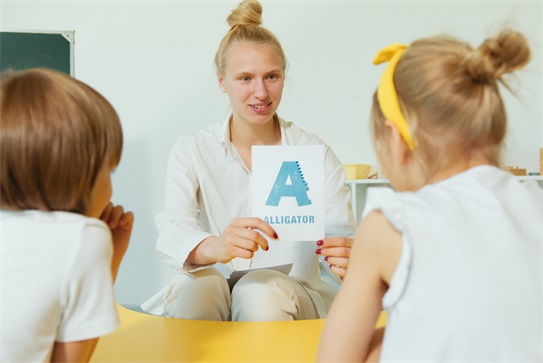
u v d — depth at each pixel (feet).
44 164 1.97
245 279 3.80
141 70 9.39
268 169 3.60
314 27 9.28
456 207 1.91
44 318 1.90
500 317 1.78
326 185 4.54
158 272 9.30
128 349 2.89
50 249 1.92
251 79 4.24
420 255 1.86
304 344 2.94
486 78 2.02
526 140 9.05
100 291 1.98
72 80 2.14
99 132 2.11
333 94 9.29
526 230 1.92
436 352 1.79
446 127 2.02
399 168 2.20
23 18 9.27
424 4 9.20
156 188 9.39
